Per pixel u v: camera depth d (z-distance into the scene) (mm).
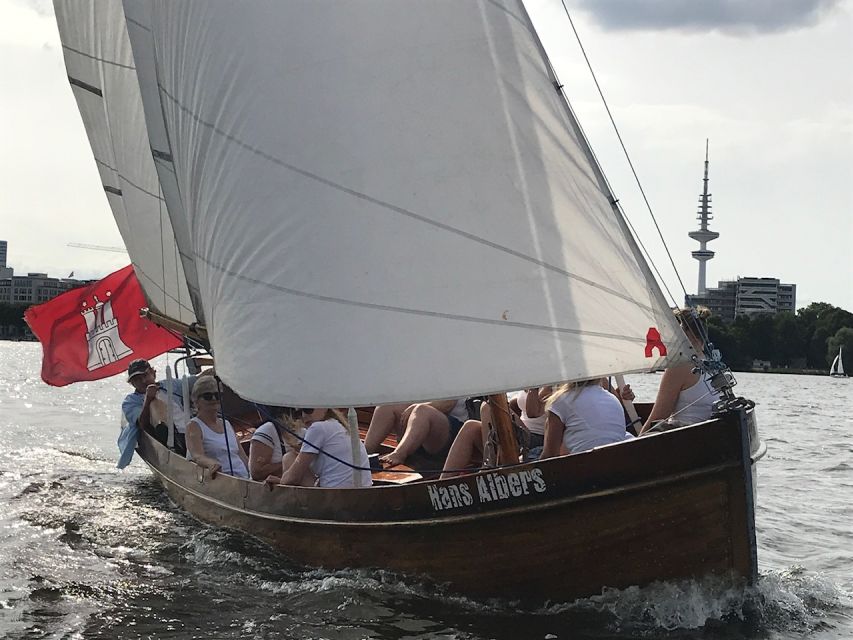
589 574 6883
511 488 6938
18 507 10750
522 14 6664
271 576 8117
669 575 6758
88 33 12789
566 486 6766
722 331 105062
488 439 7801
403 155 7109
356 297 7328
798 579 8125
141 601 7449
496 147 6824
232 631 6766
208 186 8484
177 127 9094
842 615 7172
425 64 7016
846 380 86812
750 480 6578
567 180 6660
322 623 6910
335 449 8352
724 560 6684
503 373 6871
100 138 13250
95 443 16781
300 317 7621
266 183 7773
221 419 10625
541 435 8891
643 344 6598
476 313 6953
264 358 7887
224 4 7918
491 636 6590
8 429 18312
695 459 6520
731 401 6605
